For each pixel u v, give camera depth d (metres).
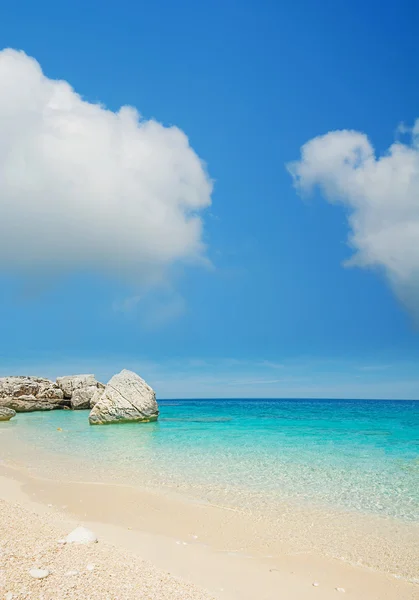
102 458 21.59
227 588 8.05
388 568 9.26
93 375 65.75
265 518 12.42
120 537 10.59
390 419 48.59
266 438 29.58
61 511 12.76
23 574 6.93
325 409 78.69
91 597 6.33
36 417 49.19
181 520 12.18
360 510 13.20
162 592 6.90
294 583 8.43
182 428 36.62
